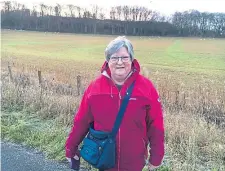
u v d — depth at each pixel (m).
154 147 2.48
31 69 19.33
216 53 37.28
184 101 8.58
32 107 7.17
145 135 2.50
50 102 7.21
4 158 4.81
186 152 4.86
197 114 7.67
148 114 2.45
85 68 21.41
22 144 5.34
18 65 21.75
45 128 6.07
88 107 2.47
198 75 19.48
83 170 4.36
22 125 6.06
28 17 61.72
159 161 2.47
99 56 33.03
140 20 56.28
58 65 23.17
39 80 10.33
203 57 33.62
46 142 5.31
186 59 31.91
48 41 50.09
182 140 5.18
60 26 61.88
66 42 49.22
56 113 6.86
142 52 38.88
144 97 2.37
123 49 2.33
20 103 7.57
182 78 17.27
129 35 57.06
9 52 34.97
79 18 60.94
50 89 9.77
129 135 2.41
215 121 7.20
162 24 55.47
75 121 2.60
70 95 9.18
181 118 6.66
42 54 33.97
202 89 11.09
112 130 2.40
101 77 2.43
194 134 5.34
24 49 39.56
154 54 36.84
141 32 56.53
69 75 16.39
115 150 2.44
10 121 6.45
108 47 2.37
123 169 2.49
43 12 61.75
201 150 4.97
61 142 5.22
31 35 56.97
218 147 4.98
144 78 2.46
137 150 2.47
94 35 58.19
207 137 5.31
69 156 2.67
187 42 48.94
